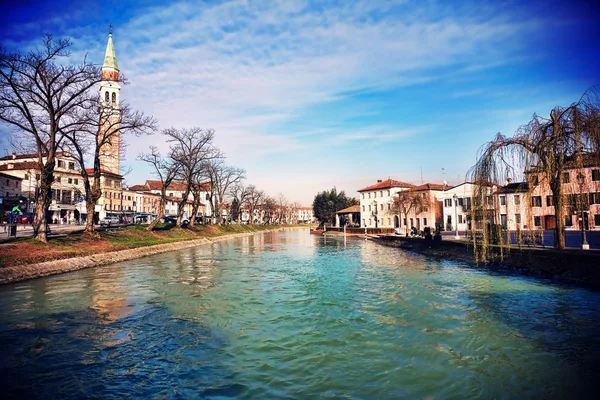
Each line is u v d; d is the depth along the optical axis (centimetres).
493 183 2023
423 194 7106
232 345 1030
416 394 749
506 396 740
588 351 953
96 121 3031
